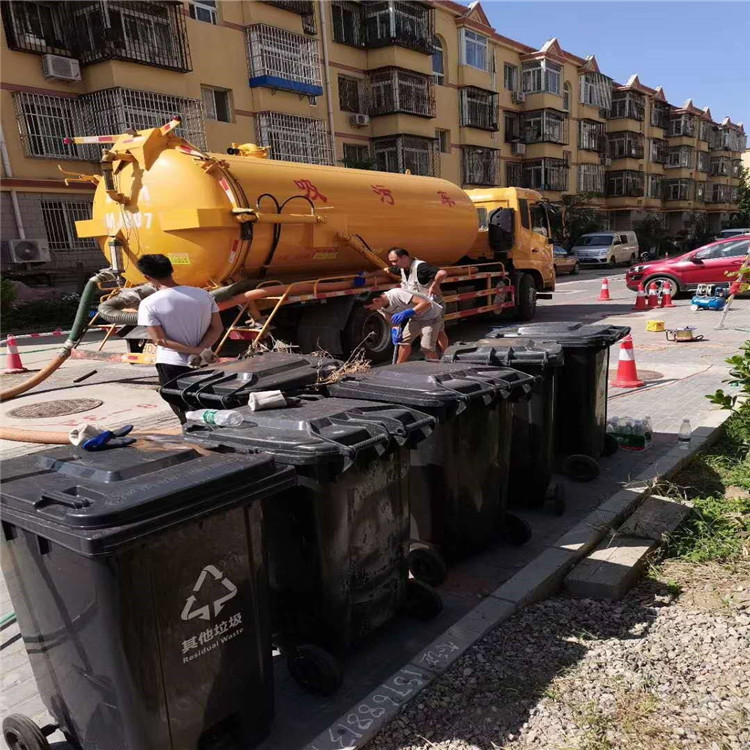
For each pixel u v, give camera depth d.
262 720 2.46
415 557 3.69
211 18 20.81
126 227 8.27
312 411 2.98
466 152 31.88
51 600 2.10
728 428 6.04
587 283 25.31
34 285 18.16
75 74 17.72
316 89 23.36
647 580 3.71
